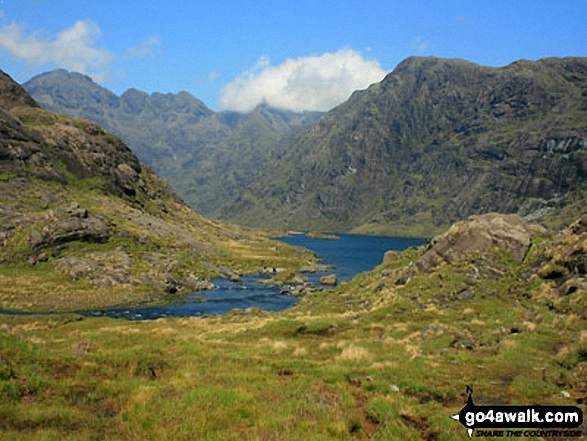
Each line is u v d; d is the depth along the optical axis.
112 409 14.55
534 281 35.66
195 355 23.36
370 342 27.53
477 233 44.03
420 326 30.62
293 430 12.59
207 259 102.12
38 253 74.50
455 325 29.30
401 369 20.03
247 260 114.94
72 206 89.38
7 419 12.50
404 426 13.55
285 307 65.94
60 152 119.00
